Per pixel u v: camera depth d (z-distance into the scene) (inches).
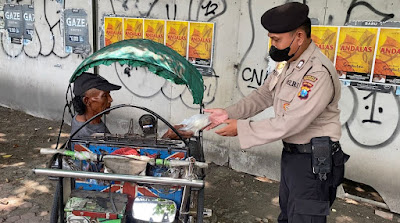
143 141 89.3
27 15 228.5
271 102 103.1
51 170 73.5
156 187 81.2
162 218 78.4
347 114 141.0
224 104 168.7
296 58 85.9
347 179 146.9
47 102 234.2
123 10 187.0
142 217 78.4
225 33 161.6
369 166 140.7
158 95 186.2
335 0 135.1
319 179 85.6
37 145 195.6
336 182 88.6
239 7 156.3
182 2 168.9
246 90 161.8
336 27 136.3
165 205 79.7
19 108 250.8
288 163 90.3
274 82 93.8
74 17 205.5
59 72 222.8
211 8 162.6
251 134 84.9
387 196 139.9
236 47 160.7
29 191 147.4
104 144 85.8
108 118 203.3
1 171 163.5
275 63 150.8
